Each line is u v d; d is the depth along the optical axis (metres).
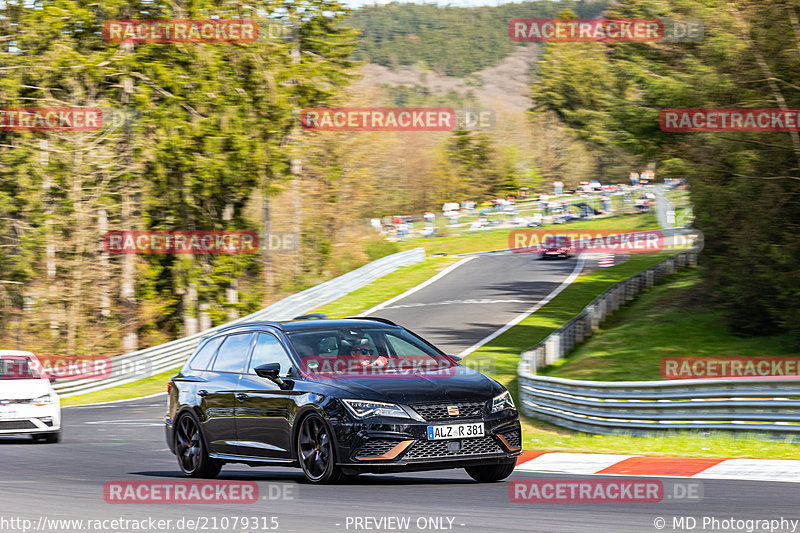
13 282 84.62
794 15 48.62
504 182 179.00
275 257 96.75
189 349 69.00
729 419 26.08
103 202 84.69
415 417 16.84
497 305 81.19
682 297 66.25
